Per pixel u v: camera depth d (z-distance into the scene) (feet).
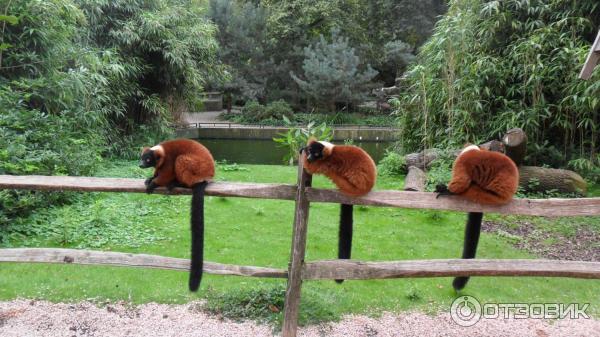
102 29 33.55
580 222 21.62
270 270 10.68
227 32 78.18
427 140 32.35
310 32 84.02
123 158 34.40
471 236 10.75
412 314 12.45
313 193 9.84
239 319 11.80
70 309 12.09
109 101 32.27
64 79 24.64
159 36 34.30
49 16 23.98
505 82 28.94
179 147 10.29
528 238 19.61
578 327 11.93
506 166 9.80
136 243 17.30
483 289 14.14
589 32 28.78
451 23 29.96
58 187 10.30
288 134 28.96
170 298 12.82
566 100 27.25
